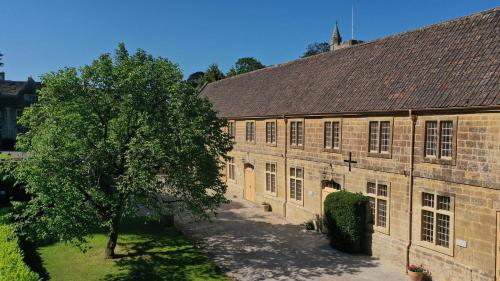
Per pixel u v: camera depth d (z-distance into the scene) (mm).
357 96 19953
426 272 15477
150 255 18188
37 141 15336
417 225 16125
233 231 22688
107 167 16469
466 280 14008
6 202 24391
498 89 13258
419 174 15945
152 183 16234
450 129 14781
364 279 15656
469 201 14016
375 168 18234
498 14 16125
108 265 16891
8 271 11227
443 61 16750
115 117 16797
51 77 15750
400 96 17141
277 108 26688
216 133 18609
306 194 23703
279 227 23484
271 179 27781
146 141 15227
